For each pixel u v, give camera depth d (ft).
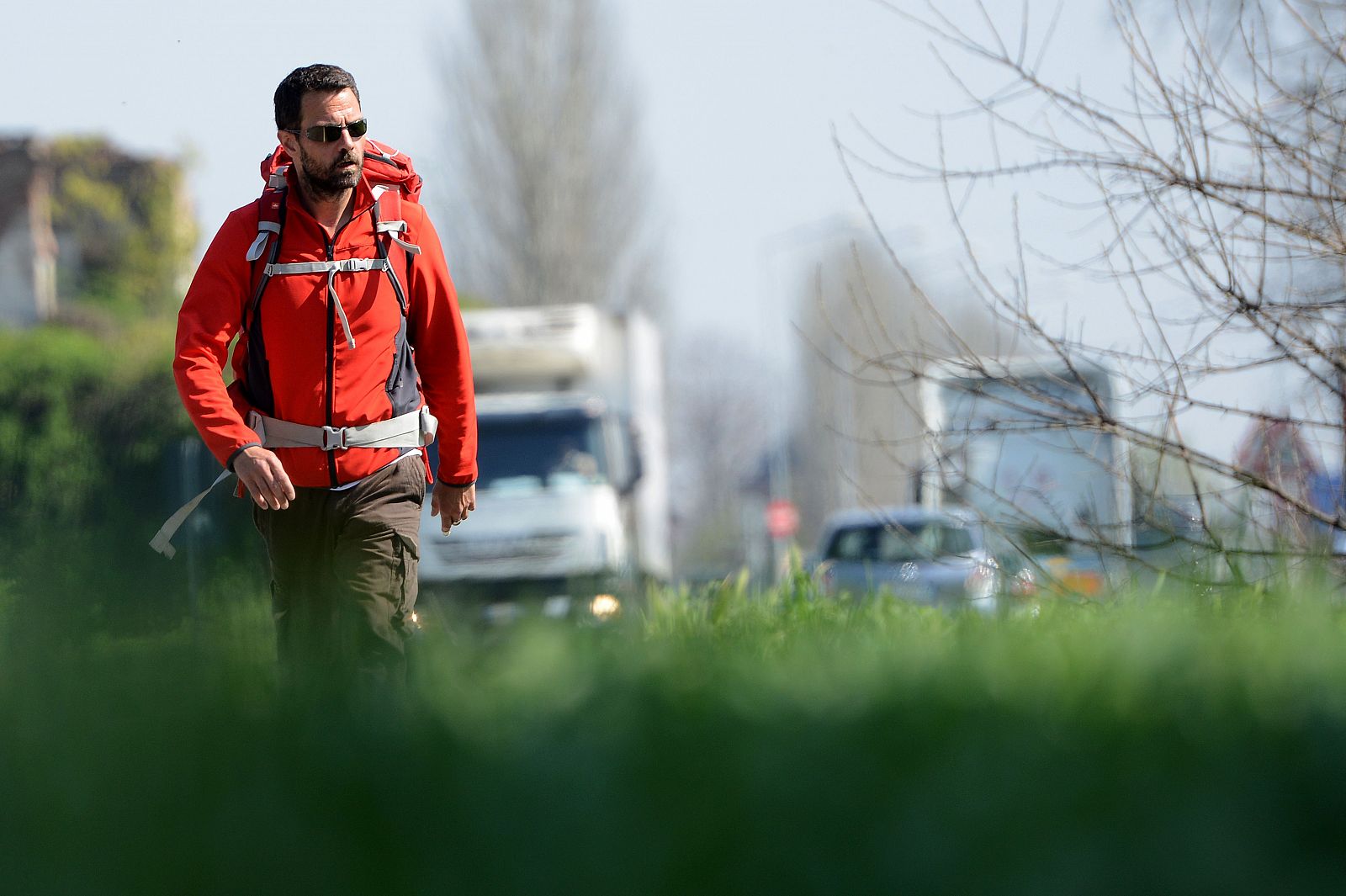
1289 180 63.72
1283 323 64.23
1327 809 16.22
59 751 21.99
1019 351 67.92
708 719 22.61
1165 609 54.34
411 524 51.90
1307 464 65.92
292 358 50.65
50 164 429.79
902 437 71.97
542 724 22.98
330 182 49.90
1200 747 20.65
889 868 14.51
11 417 236.63
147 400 237.04
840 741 20.43
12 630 40.40
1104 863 14.39
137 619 40.70
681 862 15.03
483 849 15.85
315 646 47.91
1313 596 54.65
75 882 15.78
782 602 80.53
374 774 19.54
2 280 418.10
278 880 15.51
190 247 422.82
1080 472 69.82
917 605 72.08
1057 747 20.48
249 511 77.82
